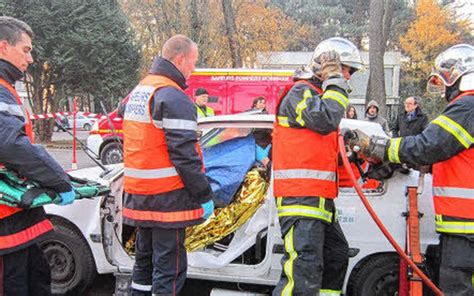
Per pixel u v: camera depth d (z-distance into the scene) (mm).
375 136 3043
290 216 2992
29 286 3021
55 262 4289
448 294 2936
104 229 4145
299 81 3051
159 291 3145
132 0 23984
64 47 19938
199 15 19750
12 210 2752
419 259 3252
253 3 27484
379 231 3605
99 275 4957
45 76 21141
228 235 4199
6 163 2602
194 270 3928
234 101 10961
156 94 3047
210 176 4109
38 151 2641
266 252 3783
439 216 2959
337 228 3281
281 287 2990
